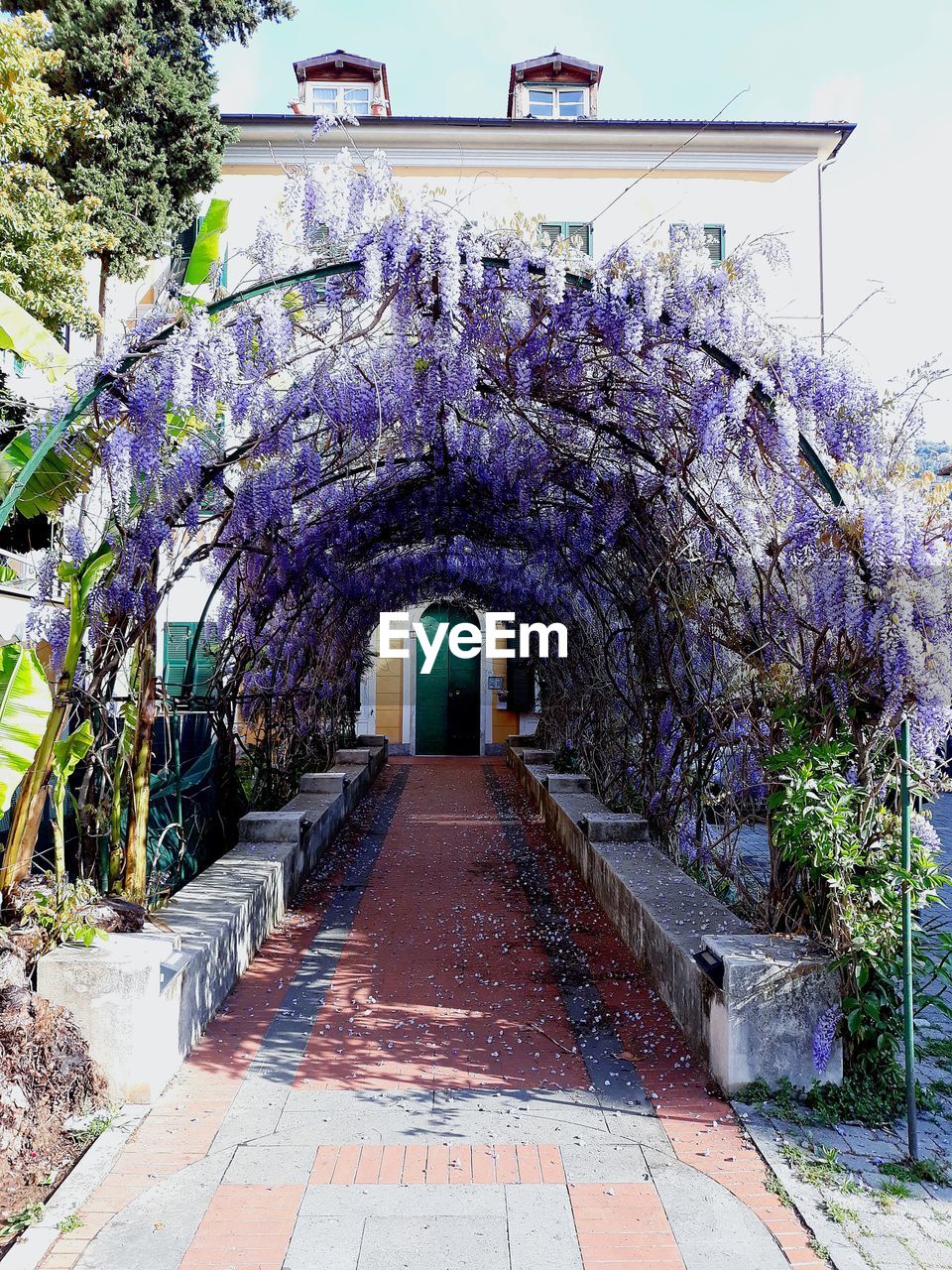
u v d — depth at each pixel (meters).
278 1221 2.55
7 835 3.85
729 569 4.57
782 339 3.69
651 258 3.71
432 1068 3.61
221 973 4.22
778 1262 2.39
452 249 3.66
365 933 5.44
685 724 5.69
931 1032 3.99
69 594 3.94
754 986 3.31
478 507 8.24
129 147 9.07
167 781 5.12
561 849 7.67
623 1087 3.44
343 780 8.71
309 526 7.12
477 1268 2.36
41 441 3.91
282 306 4.02
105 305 8.87
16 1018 3.03
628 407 4.61
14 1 8.70
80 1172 2.78
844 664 3.47
